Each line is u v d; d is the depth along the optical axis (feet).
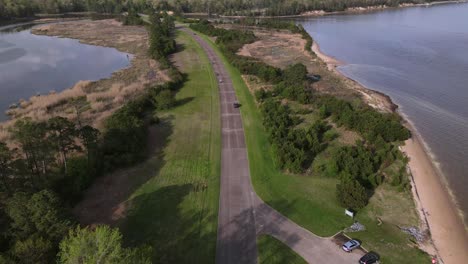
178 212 182.09
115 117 252.42
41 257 127.95
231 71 422.00
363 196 183.83
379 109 320.50
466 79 404.36
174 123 286.46
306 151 242.78
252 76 398.62
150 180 209.36
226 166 224.12
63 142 207.31
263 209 184.85
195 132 270.67
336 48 561.02
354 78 417.49
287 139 241.96
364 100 341.21
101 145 228.63
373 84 397.60
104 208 184.44
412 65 461.78
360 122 265.95
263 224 174.19
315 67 445.37
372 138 249.34
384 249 159.84
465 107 331.36
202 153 239.91
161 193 197.26
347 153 221.46
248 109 311.68
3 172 172.45
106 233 117.08
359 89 373.61
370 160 221.05
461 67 446.19
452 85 387.55
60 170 207.21
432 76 417.49
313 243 162.50
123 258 113.39
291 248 159.53
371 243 163.02
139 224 173.37
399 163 230.68
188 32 655.35
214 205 187.62
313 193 198.18
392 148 245.65
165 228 171.01
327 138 257.14
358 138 261.65
